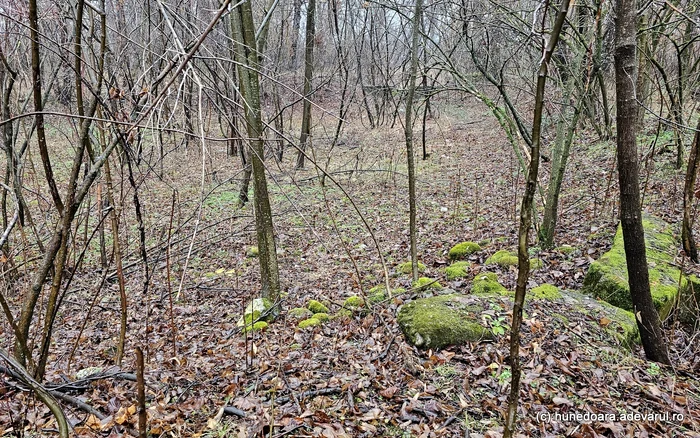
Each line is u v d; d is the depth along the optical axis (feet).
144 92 7.01
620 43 11.98
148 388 12.97
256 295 22.33
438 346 14.56
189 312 21.44
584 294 18.83
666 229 22.80
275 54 46.21
